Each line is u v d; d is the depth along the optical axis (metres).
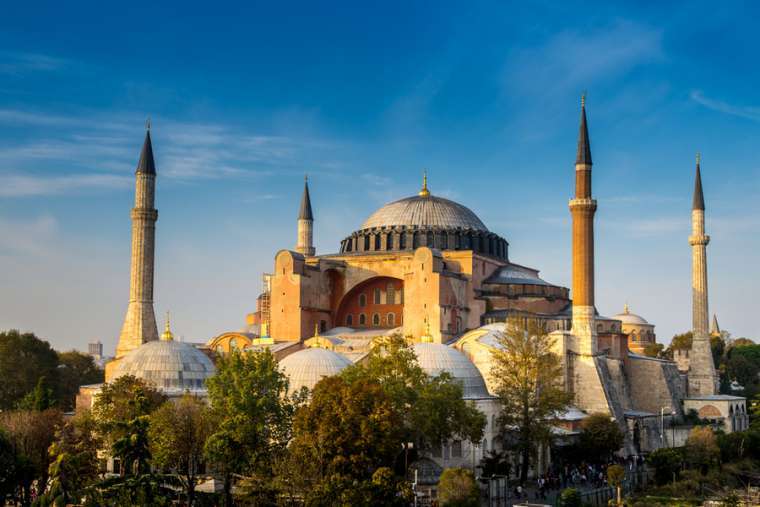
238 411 80.06
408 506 76.75
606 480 100.50
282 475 74.31
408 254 139.38
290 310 137.88
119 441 74.00
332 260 144.25
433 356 102.62
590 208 129.88
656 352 194.62
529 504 85.19
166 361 104.81
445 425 87.75
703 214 157.12
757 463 116.12
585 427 112.00
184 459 79.81
